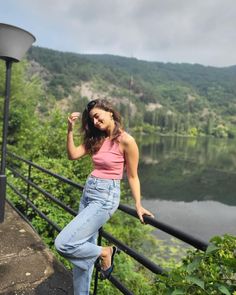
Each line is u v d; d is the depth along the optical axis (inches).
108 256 89.1
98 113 86.4
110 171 87.5
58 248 83.3
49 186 282.5
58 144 378.0
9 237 165.9
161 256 438.3
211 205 1151.6
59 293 117.3
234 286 53.2
